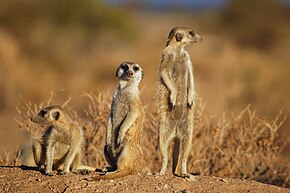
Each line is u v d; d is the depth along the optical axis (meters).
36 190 8.49
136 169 9.12
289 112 18.33
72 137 9.08
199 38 9.69
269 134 12.18
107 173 8.82
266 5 49.22
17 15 33.75
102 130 11.52
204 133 11.68
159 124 9.52
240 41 47.91
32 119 9.01
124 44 37.34
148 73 24.05
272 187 9.13
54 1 34.94
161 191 8.40
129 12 41.31
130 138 8.95
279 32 47.97
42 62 29.50
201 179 9.17
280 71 26.83
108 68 28.48
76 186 8.47
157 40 40.53
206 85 21.62
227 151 11.80
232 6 50.69
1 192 8.55
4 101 21.91
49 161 9.05
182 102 9.49
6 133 16.81
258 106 19.66
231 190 8.77
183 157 9.41
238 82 22.94
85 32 35.69
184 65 9.55
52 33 33.84
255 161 11.85
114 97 9.31
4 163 11.15
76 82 23.66
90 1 35.81
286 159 12.79
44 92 22.75
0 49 25.30
